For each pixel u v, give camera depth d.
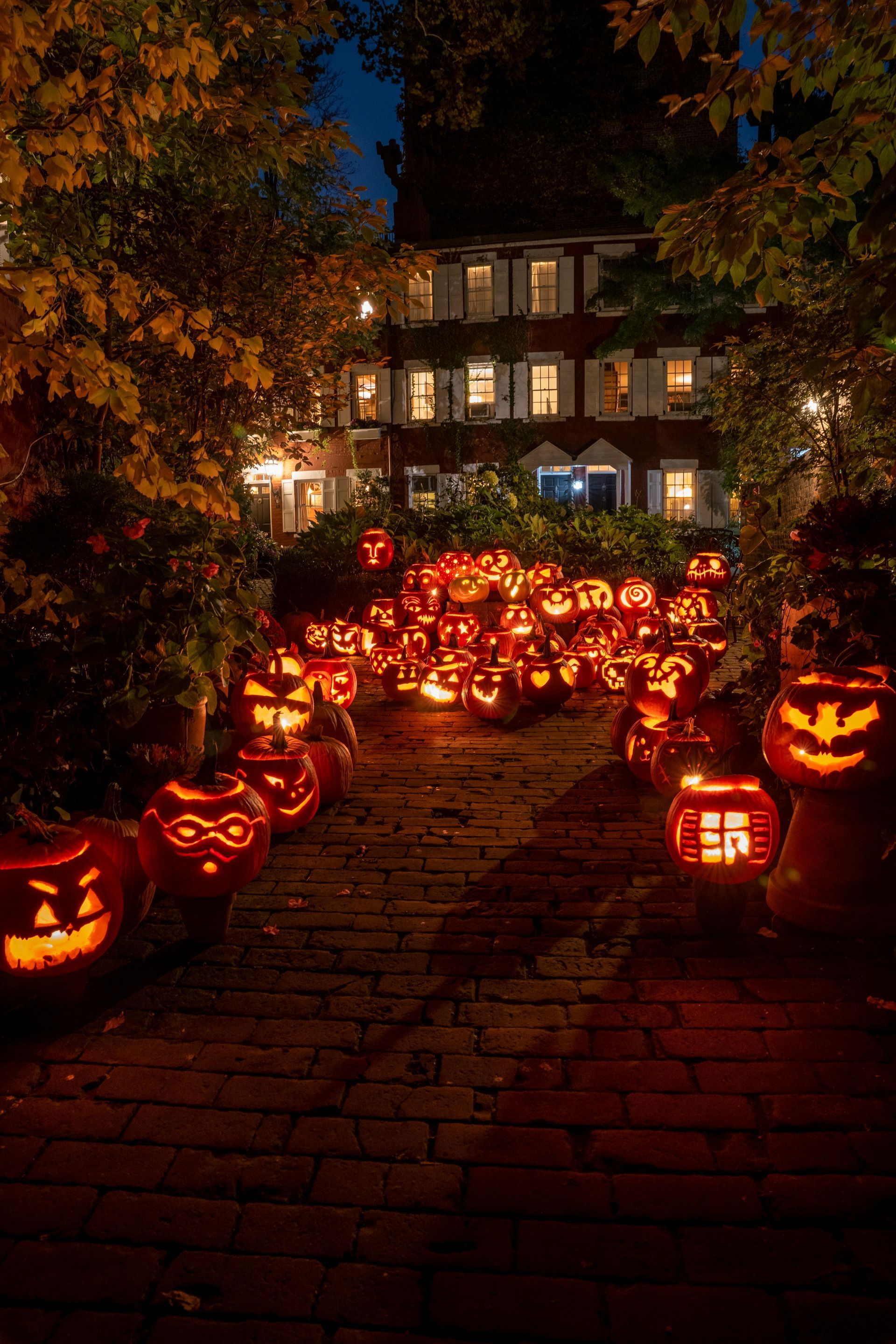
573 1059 3.08
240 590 4.98
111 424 7.81
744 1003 3.41
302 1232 2.34
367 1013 3.38
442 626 11.34
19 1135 2.72
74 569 5.70
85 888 3.35
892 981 3.55
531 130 25.55
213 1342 2.02
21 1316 2.09
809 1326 2.04
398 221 25.23
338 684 9.07
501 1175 2.53
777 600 5.38
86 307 3.44
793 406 7.77
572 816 5.74
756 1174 2.52
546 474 26.06
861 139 3.32
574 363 25.14
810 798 4.01
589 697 9.96
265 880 4.71
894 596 4.21
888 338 3.20
